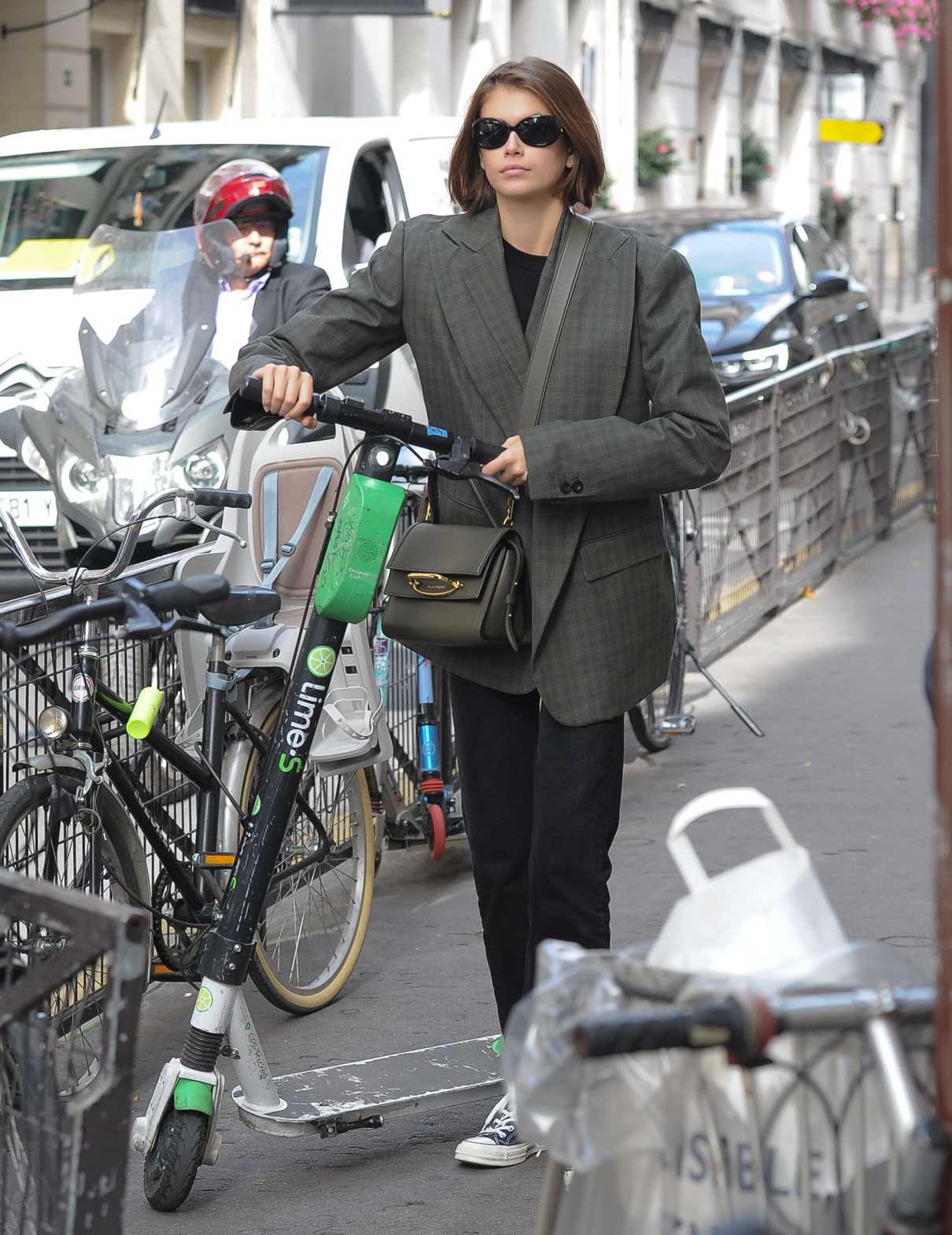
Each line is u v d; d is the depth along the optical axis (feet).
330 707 17.51
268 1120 14.43
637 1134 7.66
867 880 22.49
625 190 123.13
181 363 29.40
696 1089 7.56
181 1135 14.03
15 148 36.65
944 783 6.76
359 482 14.11
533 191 13.99
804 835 24.64
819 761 28.81
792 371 42.16
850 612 41.63
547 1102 7.66
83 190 34.94
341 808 19.15
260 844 14.28
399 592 14.33
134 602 10.00
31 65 72.79
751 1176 7.46
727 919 7.87
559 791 14.25
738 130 147.95
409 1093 15.10
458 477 13.88
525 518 14.34
